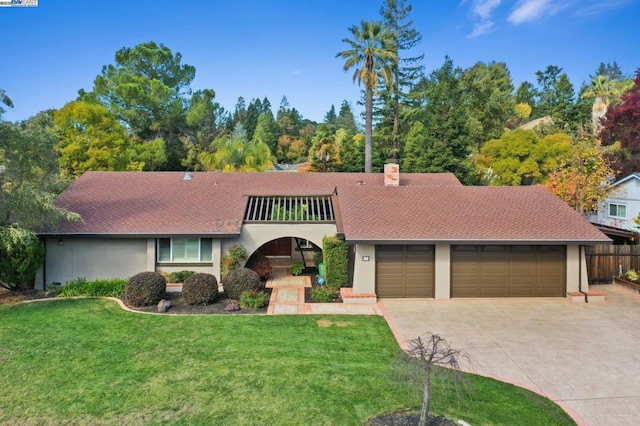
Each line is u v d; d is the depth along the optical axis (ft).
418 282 60.95
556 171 114.01
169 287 63.77
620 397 32.45
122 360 38.22
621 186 107.55
